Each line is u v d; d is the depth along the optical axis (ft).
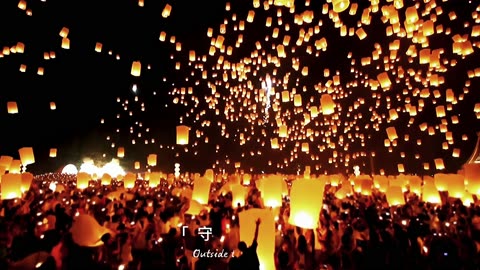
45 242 20.42
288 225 27.76
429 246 23.09
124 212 29.63
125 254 21.98
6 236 23.66
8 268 18.54
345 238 22.91
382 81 38.73
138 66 40.29
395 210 36.14
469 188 35.88
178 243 22.67
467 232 25.21
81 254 19.43
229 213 30.76
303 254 23.00
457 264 21.13
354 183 54.54
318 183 21.85
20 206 33.14
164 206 33.53
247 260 18.47
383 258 21.42
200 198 36.40
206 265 20.76
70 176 104.27
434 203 41.39
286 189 44.47
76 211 30.78
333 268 21.38
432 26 35.14
